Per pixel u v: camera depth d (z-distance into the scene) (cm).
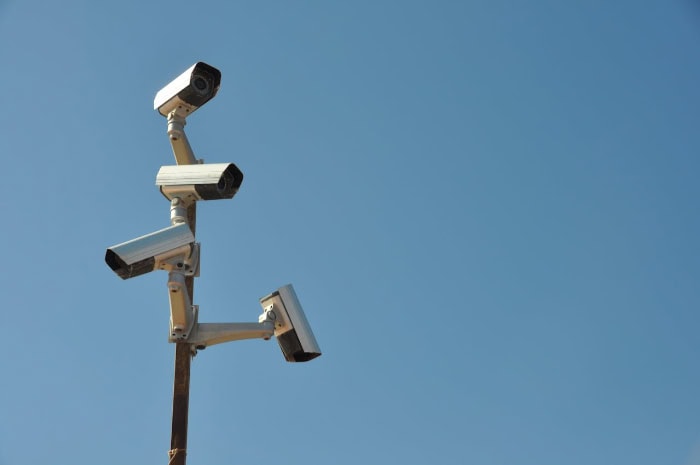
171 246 773
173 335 790
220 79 879
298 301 848
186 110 876
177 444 755
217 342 800
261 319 830
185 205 812
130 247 762
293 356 842
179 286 764
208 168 805
